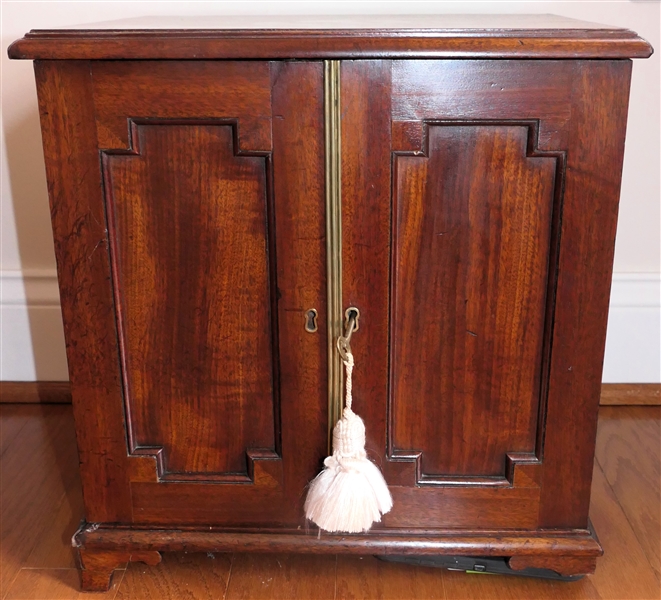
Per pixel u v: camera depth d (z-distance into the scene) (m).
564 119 0.94
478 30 0.91
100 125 0.95
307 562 1.23
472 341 1.04
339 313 1.02
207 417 1.09
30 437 1.59
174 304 1.04
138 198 0.99
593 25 1.03
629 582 1.18
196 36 0.91
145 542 1.13
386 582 1.19
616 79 0.92
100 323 1.04
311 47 0.90
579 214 0.98
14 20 1.49
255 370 1.07
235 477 1.12
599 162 0.96
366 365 1.05
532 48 0.90
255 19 1.26
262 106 0.94
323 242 0.99
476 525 1.13
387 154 0.95
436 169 0.97
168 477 1.12
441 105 0.93
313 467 1.10
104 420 1.09
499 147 0.96
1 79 1.53
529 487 1.10
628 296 1.63
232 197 0.99
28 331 1.69
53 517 1.34
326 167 0.96
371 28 0.92
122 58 0.92
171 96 0.94
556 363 1.04
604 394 1.68
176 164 0.98
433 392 1.07
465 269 1.01
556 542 1.12
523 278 1.01
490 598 1.15
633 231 1.60
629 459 1.49
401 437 1.09
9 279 1.66
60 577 1.20
